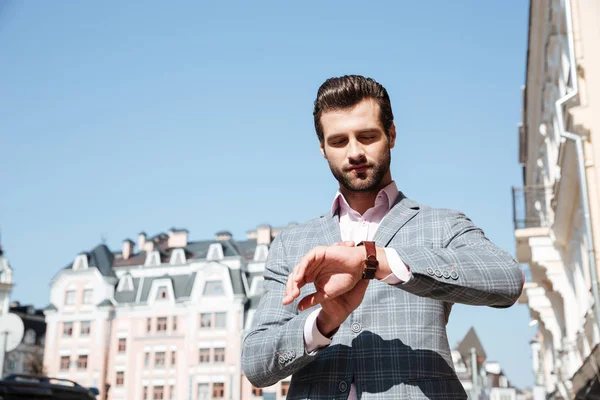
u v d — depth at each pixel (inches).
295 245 75.2
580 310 510.0
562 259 566.9
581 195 381.4
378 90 70.5
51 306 1969.7
